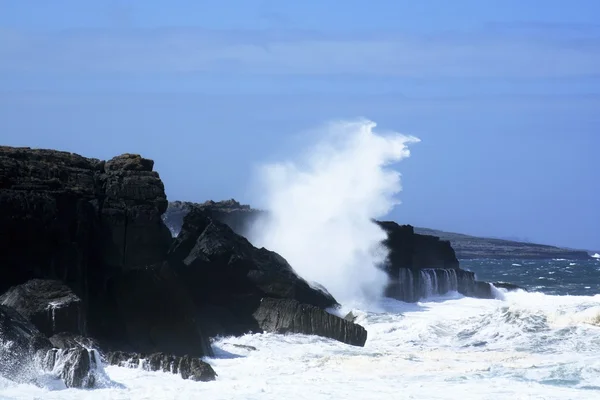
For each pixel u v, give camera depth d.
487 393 54.00
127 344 67.81
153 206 77.12
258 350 71.88
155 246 76.62
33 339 53.44
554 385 57.03
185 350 67.38
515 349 73.06
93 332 70.06
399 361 66.00
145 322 68.19
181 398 50.81
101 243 74.56
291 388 55.00
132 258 75.38
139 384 53.50
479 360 66.56
